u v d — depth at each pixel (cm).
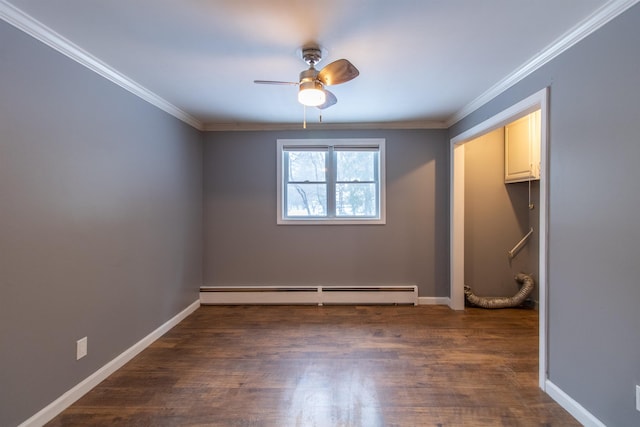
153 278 308
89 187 226
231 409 200
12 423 171
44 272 190
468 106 339
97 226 233
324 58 229
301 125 417
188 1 164
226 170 425
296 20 182
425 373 244
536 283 404
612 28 169
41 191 188
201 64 239
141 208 288
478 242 422
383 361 263
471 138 356
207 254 426
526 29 192
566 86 201
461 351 281
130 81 267
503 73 256
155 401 209
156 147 313
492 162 422
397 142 419
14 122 172
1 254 166
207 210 426
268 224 425
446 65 242
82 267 219
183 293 371
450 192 406
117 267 255
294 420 190
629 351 160
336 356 272
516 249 422
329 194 427
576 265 192
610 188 170
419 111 364
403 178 419
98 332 233
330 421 189
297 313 388
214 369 251
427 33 197
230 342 303
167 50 217
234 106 341
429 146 417
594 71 180
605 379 173
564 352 202
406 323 351
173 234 348
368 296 417
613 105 168
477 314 381
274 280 425
